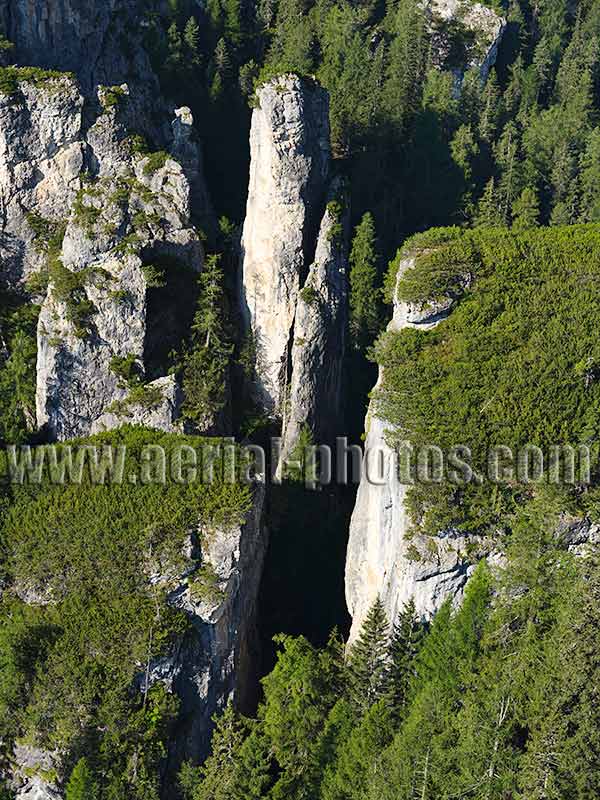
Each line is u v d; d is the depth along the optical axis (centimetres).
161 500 7150
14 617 6938
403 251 7944
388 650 6806
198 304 8469
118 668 6769
